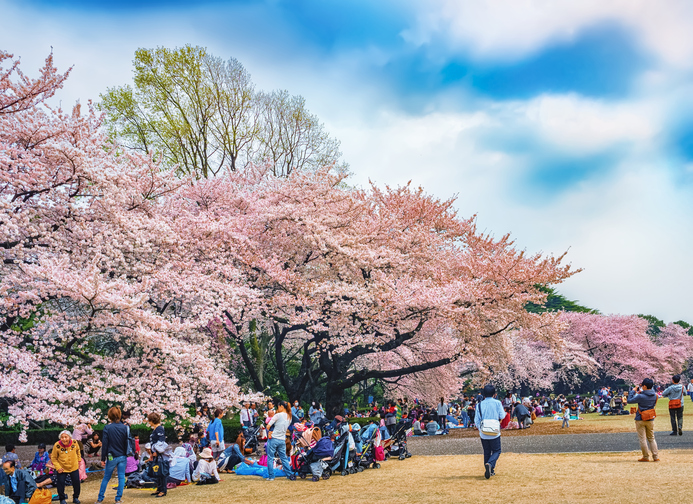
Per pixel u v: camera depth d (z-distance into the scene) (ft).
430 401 104.17
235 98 102.58
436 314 76.69
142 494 32.68
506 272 77.56
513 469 32.30
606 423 75.61
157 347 50.31
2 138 50.52
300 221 74.90
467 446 54.24
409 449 54.49
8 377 40.19
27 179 49.37
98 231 54.90
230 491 31.30
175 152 98.63
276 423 35.55
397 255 80.18
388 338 81.35
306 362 85.35
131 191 57.72
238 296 63.05
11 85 48.70
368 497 26.11
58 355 46.88
